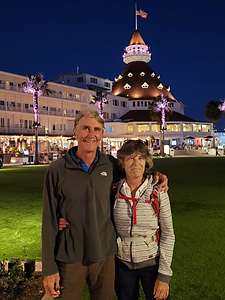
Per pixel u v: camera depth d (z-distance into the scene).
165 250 3.64
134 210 3.59
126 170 3.64
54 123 74.75
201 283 6.01
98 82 108.38
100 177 3.58
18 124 66.94
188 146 89.44
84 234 3.53
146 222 3.59
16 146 65.38
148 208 3.59
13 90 65.56
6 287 4.93
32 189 19.69
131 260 3.67
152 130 96.69
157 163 45.06
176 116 103.12
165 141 95.88
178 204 14.04
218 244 8.30
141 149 3.62
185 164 42.38
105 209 3.62
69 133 77.12
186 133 97.44
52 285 3.51
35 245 8.63
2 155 45.69
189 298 5.45
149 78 121.62
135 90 117.06
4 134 62.03
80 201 3.51
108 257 3.70
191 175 27.08
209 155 76.81
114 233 3.71
